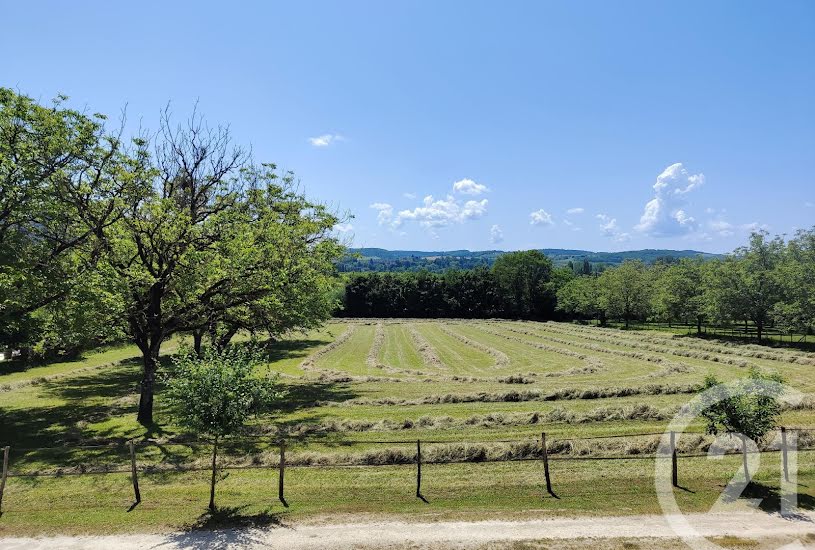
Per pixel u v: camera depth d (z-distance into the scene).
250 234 23.98
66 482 15.52
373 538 11.42
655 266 92.94
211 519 12.73
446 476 15.17
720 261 59.88
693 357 41.25
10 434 22.08
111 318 22.14
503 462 16.19
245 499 13.96
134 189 21.75
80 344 24.69
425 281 113.19
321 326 38.66
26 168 19.11
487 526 11.88
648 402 23.92
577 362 40.97
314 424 21.48
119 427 22.44
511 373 36.12
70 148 20.25
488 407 24.30
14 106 19.16
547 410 23.08
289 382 32.84
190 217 23.05
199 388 13.49
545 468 14.16
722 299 51.66
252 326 29.09
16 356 47.34
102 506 13.75
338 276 35.97
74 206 21.25
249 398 13.88
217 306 24.22
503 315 112.12
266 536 11.68
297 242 27.70
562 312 109.31
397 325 90.44
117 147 21.27
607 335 62.50
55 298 20.45
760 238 53.56
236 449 18.39
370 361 44.50
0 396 30.97
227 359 14.23
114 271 20.73
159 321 23.11
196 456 17.73
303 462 16.64
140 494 14.48
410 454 16.66
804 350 44.41
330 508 13.20
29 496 14.54
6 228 20.28
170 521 12.66
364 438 19.53
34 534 12.14
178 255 22.36
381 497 13.84
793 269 47.41
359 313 112.06
